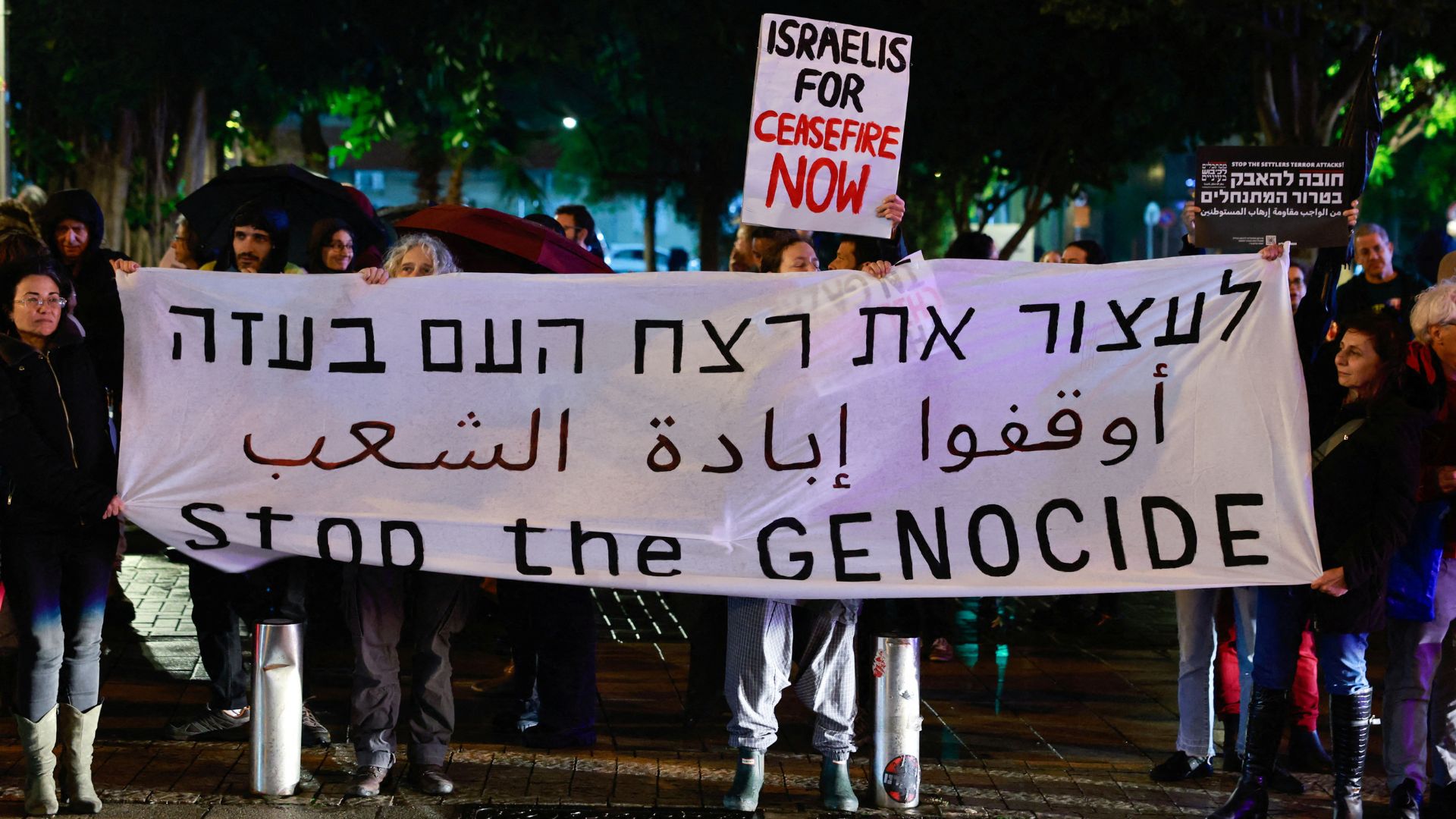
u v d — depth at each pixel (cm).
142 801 556
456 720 688
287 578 638
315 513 579
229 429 580
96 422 553
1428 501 552
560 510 580
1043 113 1791
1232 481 569
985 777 620
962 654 855
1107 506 576
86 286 660
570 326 583
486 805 560
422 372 583
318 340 581
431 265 600
